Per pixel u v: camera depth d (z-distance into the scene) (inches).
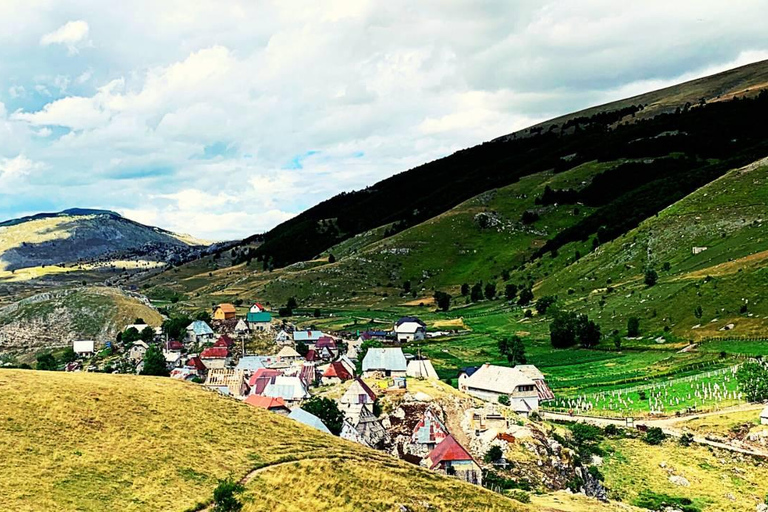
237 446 3663.9
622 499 4717.0
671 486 4837.6
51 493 2751.0
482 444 5123.0
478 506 3609.7
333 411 5511.8
